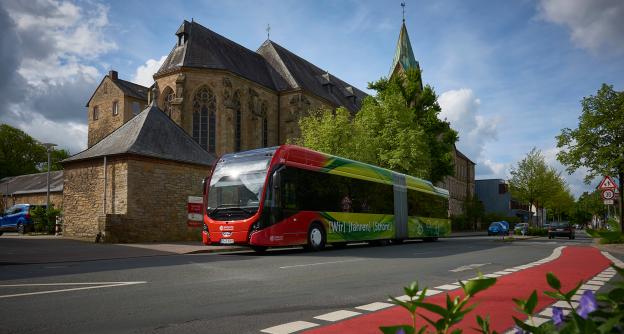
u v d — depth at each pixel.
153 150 23.19
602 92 26.05
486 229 73.00
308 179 18.06
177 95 41.66
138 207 21.89
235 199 16.41
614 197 20.53
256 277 9.33
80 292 7.40
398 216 24.94
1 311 5.92
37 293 7.29
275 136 51.16
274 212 16.16
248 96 47.31
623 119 24.77
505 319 5.43
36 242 20.62
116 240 20.56
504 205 99.25
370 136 37.97
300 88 50.94
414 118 40.38
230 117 42.88
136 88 60.06
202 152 26.34
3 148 70.62
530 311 1.71
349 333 4.83
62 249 16.94
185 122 42.12
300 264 12.03
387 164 37.66
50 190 41.44
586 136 25.97
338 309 6.16
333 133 35.56
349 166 21.14
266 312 5.94
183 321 5.40
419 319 5.49
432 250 18.53
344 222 19.91
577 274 10.05
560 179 53.88
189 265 11.71
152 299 6.81
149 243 20.83
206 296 7.08
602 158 25.25
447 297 1.71
